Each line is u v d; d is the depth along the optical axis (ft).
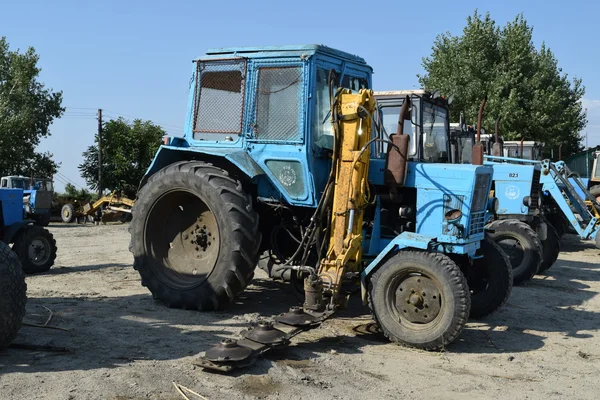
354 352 16.38
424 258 16.94
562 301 25.40
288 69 20.65
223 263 19.93
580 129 99.50
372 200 19.47
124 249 42.37
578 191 40.88
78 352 14.92
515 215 32.19
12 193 29.91
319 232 19.47
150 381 13.02
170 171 21.26
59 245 45.47
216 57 21.98
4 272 14.39
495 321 21.24
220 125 22.02
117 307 20.68
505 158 36.78
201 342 16.28
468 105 84.64
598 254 44.14
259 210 22.06
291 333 16.16
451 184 18.38
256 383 13.30
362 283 18.02
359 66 22.57
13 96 118.62
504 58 85.81
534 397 13.44
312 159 20.26
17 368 13.53
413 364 15.53
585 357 16.97
